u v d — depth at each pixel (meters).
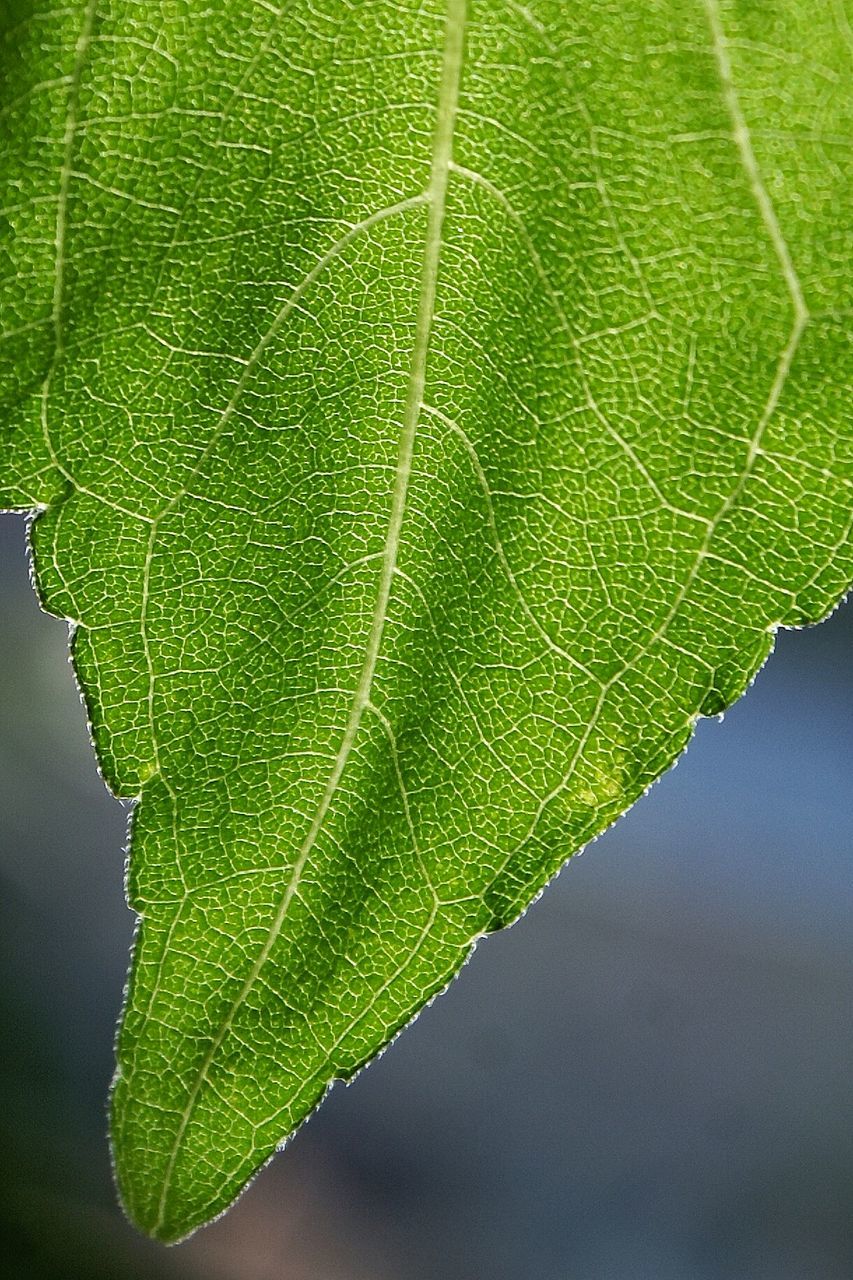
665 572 0.21
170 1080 0.21
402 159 0.20
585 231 0.20
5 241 0.20
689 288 0.20
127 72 0.20
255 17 0.20
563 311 0.21
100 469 0.21
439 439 0.21
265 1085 0.21
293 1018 0.21
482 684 0.21
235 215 0.21
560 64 0.20
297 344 0.21
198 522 0.21
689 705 0.21
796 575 0.21
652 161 0.20
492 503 0.21
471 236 0.21
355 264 0.21
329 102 0.20
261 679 0.21
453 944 0.21
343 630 0.21
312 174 0.20
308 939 0.21
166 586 0.21
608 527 0.21
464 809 0.21
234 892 0.21
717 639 0.21
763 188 0.20
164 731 0.21
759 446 0.21
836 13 0.20
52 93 0.20
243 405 0.21
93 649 0.21
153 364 0.21
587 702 0.21
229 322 0.21
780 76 0.20
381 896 0.21
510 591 0.21
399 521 0.21
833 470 0.21
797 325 0.20
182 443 0.21
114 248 0.21
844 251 0.20
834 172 0.20
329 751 0.21
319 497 0.21
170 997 0.21
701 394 0.21
